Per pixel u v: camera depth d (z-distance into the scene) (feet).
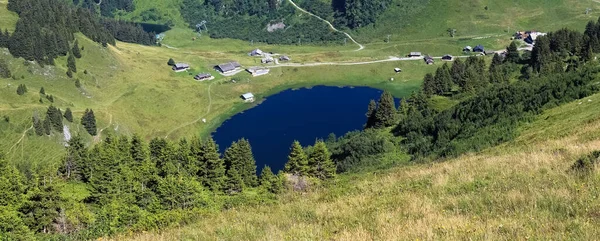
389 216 79.51
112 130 558.15
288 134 579.89
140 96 640.58
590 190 73.46
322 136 570.87
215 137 582.35
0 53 582.35
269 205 115.34
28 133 484.33
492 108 320.91
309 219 89.45
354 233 68.28
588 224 56.54
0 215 151.02
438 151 287.28
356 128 591.37
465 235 59.21
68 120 522.88
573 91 290.76
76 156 316.40
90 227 115.75
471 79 485.56
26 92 545.44
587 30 580.71
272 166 495.41
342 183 153.69
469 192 91.76
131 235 98.07
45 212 163.32
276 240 72.28
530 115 274.98
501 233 58.59
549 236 54.08
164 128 602.03
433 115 403.75
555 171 98.22
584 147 130.00
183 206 168.86
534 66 552.82
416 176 129.29
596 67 322.55
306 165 301.02
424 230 63.52
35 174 263.49
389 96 444.14
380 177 153.99
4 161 274.98
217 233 84.94
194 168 313.94
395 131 407.44
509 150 182.80
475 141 262.06
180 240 84.43
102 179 251.80
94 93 620.08
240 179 299.17
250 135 581.12
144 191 235.20
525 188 83.92
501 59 632.79
